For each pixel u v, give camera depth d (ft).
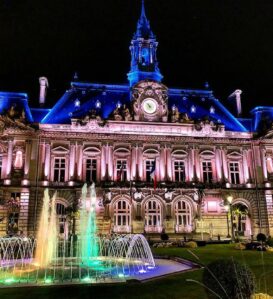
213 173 206.18
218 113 228.84
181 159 204.13
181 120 208.54
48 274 71.26
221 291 38.68
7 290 54.34
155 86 209.56
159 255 103.35
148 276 67.97
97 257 109.09
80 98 216.13
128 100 218.38
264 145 213.05
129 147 199.41
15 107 200.34
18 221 179.83
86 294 50.93
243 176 208.95
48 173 188.34
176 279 62.28
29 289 54.80
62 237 177.17
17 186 183.62
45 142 192.65
